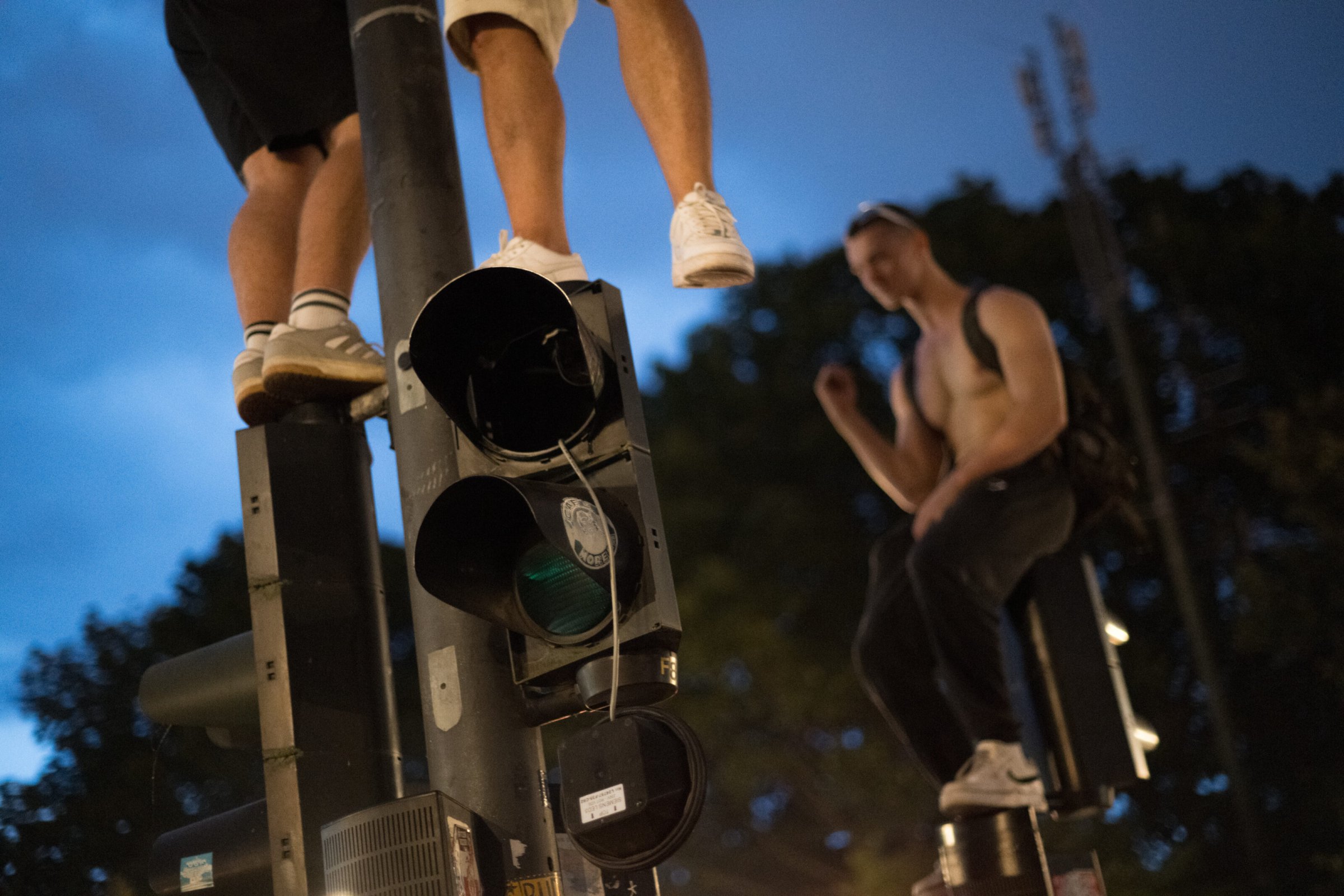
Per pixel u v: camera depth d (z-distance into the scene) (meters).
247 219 3.92
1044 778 4.81
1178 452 19.77
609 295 2.85
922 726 4.95
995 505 4.72
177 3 3.85
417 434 3.04
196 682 3.43
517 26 3.29
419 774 13.06
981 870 4.27
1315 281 20.16
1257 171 22.69
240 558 10.62
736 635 19.12
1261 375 19.88
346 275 3.60
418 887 2.56
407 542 3.02
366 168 3.28
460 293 2.76
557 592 2.75
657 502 2.76
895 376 5.66
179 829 3.60
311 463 3.44
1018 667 4.90
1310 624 15.95
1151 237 20.83
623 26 3.18
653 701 2.70
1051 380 4.94
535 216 3.11
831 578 21.05
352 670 3.32
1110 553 19.17
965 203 22.80
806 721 18.92
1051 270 21.59
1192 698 17.38
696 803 2.49
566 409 2.84
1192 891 14.36
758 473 22.62
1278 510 19.00
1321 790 16.03
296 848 3.12
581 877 3.05
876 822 17.55
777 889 18.30
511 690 2.86
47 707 5.41
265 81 3.86
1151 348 20.72
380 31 3.32
